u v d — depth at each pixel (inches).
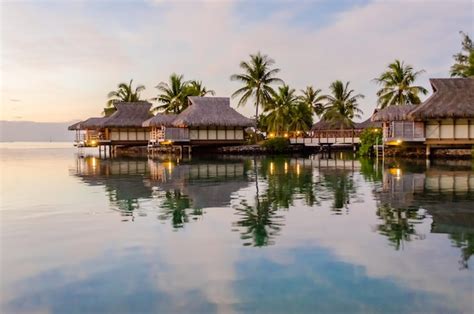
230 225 332.5
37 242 289.6
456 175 689.0
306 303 189.8
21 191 542.9
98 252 265.6
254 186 573.9
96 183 628.4
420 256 249.9
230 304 190.1
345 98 2053.4
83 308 188.2
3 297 200.7
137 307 188.4
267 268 233.8
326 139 1804.9
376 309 183.2
